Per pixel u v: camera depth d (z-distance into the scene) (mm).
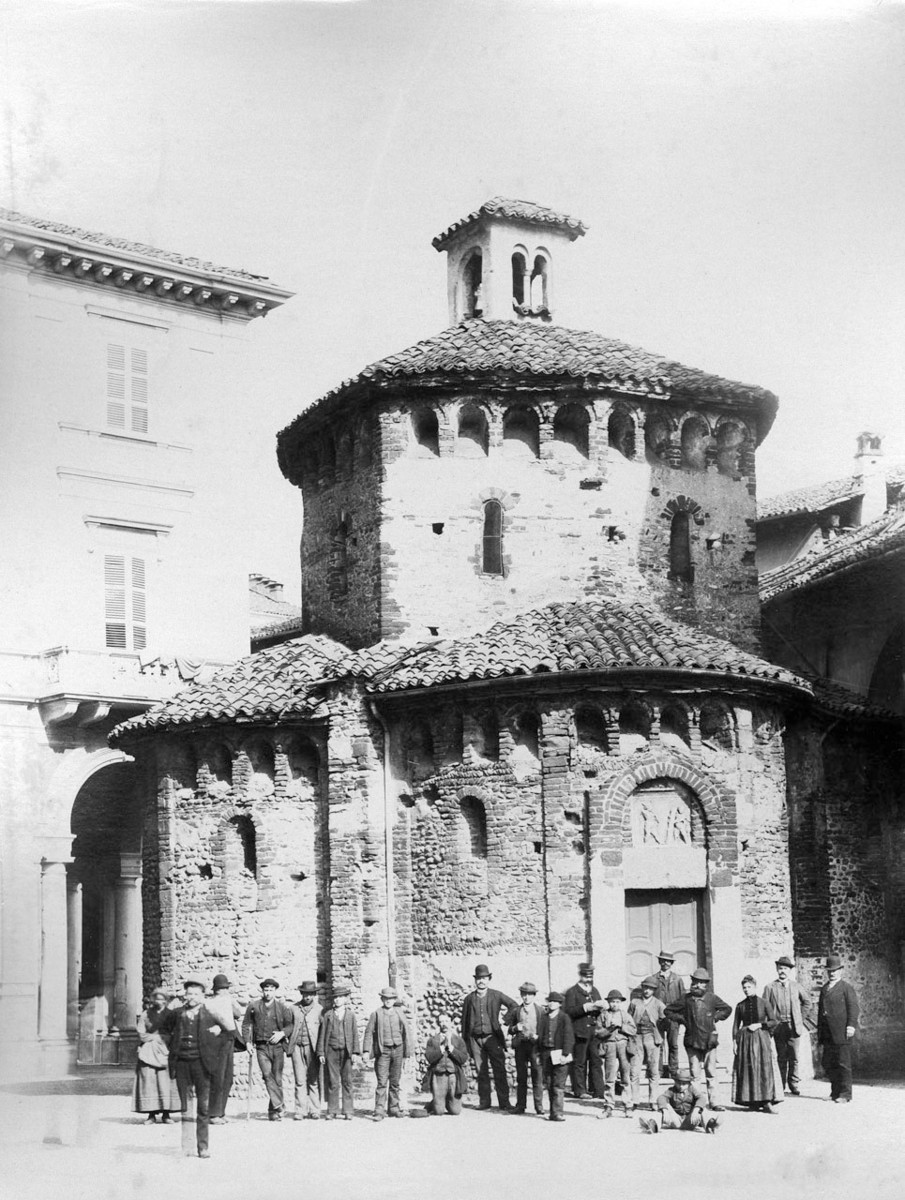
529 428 40000
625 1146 27516
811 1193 25578
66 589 46344
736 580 41094
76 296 46812
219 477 48438
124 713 46094
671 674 35188
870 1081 36750
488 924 35406
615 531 39594
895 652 43500
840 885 40781
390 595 39281
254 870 38375
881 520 46125
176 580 47750
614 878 34719
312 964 37562
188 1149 27828
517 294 44625
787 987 33031
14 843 44625
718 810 35281
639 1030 30953
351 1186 25422
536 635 36844
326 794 37719
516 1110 31156
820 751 40781
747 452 41688
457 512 39469
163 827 39250
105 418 47188
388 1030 31047
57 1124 31219
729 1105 31484
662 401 40219
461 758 36281
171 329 48156
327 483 42281
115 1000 47562
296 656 40031
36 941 44438
